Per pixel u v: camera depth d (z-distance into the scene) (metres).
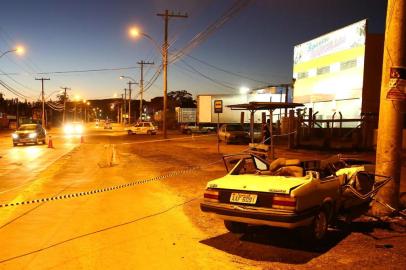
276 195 6.02
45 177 14.97
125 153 25.22
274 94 47.88
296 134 25.61
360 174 8.66
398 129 8.14
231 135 32.22
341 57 33.69
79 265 5.79
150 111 128.12
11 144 35.25
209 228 7.74
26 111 109.56
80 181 13.94
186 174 15.03
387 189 8.27
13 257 6.12
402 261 5.91
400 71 7.99
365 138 22.95
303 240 6.60
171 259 6.05
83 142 36.53
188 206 9.70
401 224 7.81
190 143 33.75
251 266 5.75
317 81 37.53
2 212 9.06
